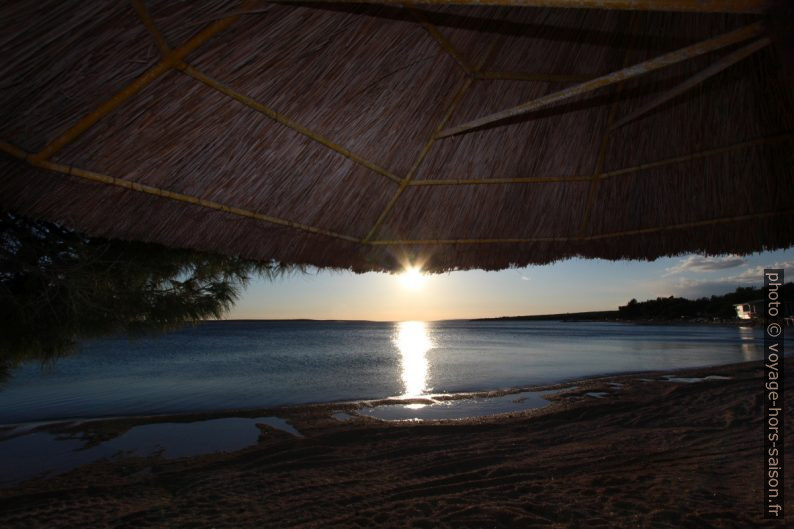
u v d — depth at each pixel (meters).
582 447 7.43
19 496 5.88
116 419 10.88
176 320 2.88
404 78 1.50
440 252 1.92
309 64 1.30
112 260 2.54
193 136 1.26
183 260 2.82
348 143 1.55
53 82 1.02
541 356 31.98
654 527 4.30
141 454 8.09
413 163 1.73
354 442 8.26
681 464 6.20
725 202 1.76
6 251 2.22
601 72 1.66
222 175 1.38
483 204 1.88
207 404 13.80
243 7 1.07
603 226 1.91
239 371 23.42
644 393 12.96
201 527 4.82
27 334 2.40
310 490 5.83
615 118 1.76
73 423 10.54
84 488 6.17
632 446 7.33
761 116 1.61
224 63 1.18
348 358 32.06
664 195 1.83
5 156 1.06
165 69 1.11
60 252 2.43
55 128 1.06
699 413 9.64
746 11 0.74
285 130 1.41
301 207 1.60
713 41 0.92
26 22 0.95
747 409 9.55
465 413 11.30
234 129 1.32
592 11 1.51
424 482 5.99
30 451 8.36
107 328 2.66
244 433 9.39
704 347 36.31
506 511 4.83
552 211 1.91
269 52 1.22
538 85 1.68
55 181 1.14
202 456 7.79
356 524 4.72
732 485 5.28
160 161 1.25
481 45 1.52
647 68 1.04
